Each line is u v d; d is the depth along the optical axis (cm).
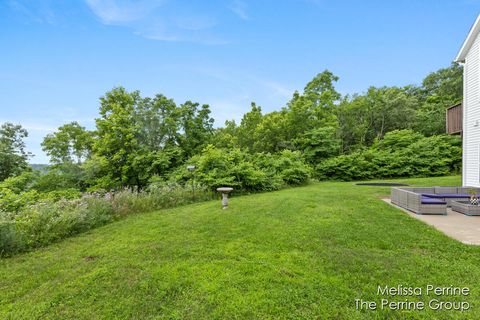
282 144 1952
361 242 402
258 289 272
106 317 240
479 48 785
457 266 311
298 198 824
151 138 1738
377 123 2366
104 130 1591
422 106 2553
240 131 2230
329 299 251
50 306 262
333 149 1872
